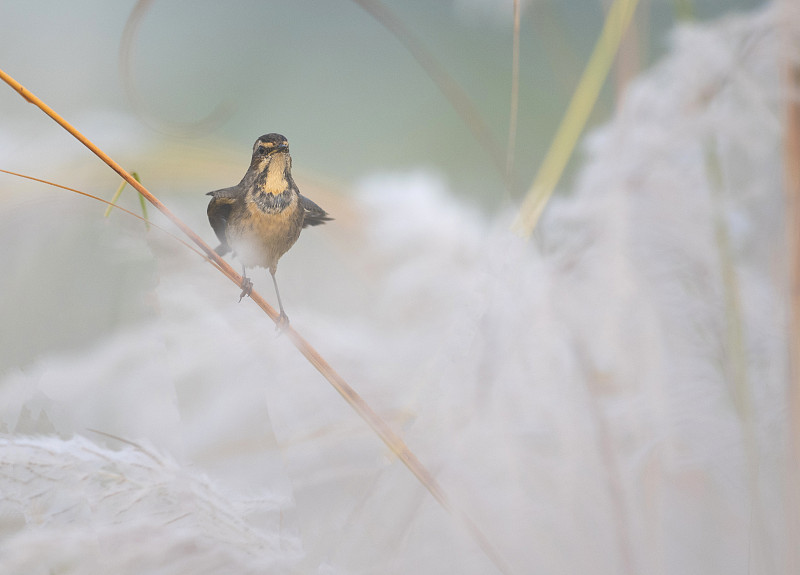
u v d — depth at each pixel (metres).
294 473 10.50
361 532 10.48
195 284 10.57
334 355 10.59
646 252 10.55
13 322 10.52
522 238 10.57
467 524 10.48
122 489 10.45
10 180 10.61
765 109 10.56
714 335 10.53
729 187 10.57
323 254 10.72
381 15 10.61
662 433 10.51
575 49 10.73
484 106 13.02
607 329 10.54
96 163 10.63
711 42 10.58
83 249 10.56
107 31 17.06
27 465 10.44
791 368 10.53
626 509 10.49
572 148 10.61
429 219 10.66
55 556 10.42
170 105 15.52
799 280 10.54
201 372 10.52
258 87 16.72
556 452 10.51
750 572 10.48
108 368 10.50
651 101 10.59
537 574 10.47
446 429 10.53
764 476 10.52
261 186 10.68
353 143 13.55
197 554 10.44
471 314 10.55
